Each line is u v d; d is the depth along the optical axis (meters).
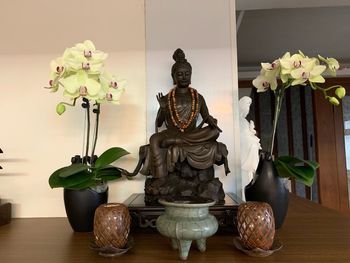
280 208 0.82
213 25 1.04
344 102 2.46
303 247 0.68
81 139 1.02
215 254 0.64
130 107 1.02
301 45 2.22
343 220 0.94
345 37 2.09
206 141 0.82
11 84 1.02
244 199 0.93
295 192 2.49
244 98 1.02
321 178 2.37
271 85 0.85
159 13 1.04
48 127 1.02
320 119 2.40
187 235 0.59
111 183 1.00
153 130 1.01
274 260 0.61
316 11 1.71
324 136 2.39
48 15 1.04
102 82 0.80
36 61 1.03
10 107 1.02
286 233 0.79
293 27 1.92
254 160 0.99
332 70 0.83
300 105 2.55
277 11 1.71
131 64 1.03
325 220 0.94
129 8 1.05
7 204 0.94
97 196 0.83
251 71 2.63
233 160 1.00
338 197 2.36
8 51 1.03
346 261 0.60
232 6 1.04
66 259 0.63
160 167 0.79
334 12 1.73
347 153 2.42
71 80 0.76
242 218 0.65
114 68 1.03
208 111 0.94
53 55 1.03
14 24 1.04
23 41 1.04
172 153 0.79
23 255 0.66
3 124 1.02
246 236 0.63
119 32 1.04
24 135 1.02
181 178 0.82
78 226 0.82
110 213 0.65
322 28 1.94
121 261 0.62
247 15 1.75
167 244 0.71
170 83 1.03
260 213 0.63
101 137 1.01
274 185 0.82
